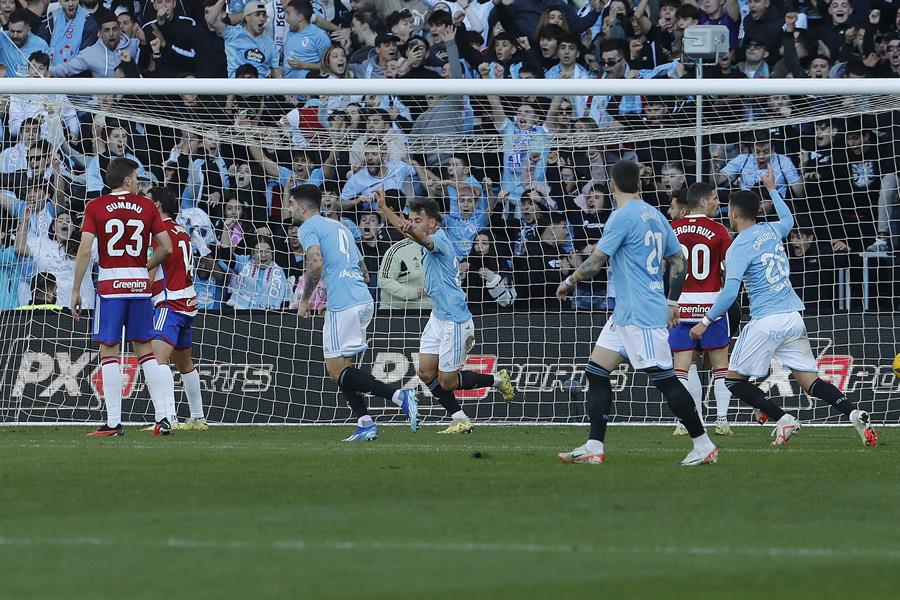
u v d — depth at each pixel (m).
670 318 28.91
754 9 62.12
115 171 38.66
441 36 63.47
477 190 58.91
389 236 58.97
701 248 39.56
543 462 29.48
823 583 14.90
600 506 21.34
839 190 59.59
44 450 32.78
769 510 20.94
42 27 64.75
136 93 43.94
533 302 56.47
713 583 14.86
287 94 44.19
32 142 56.94
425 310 48.28
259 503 21.59
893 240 58.59
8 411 46.94
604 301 56.25
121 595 13.76
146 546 17.09
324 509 20.84
